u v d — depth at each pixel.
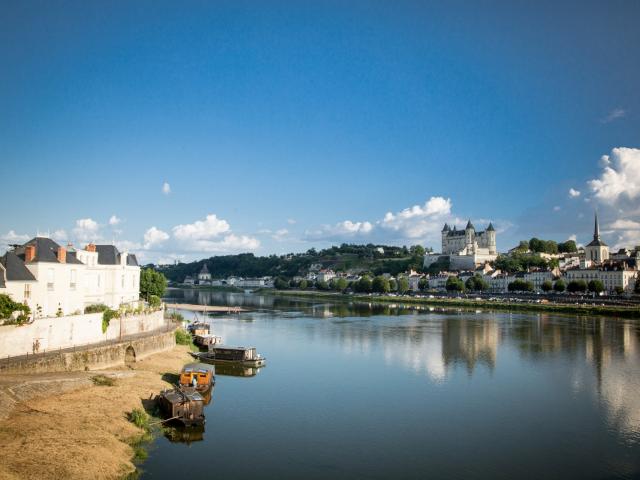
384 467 49.41
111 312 85.56
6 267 74.56
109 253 112.75
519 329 146.75
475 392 75.50
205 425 59.84
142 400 63.16
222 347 98.00
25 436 46.31
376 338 129.62
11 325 64.56
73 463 42.78
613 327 150.38
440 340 125.56
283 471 47.91
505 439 56.97
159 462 48.53
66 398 57.75
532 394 74.50
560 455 52.75
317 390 76.31
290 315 199.38
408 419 63.19
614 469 49.69
